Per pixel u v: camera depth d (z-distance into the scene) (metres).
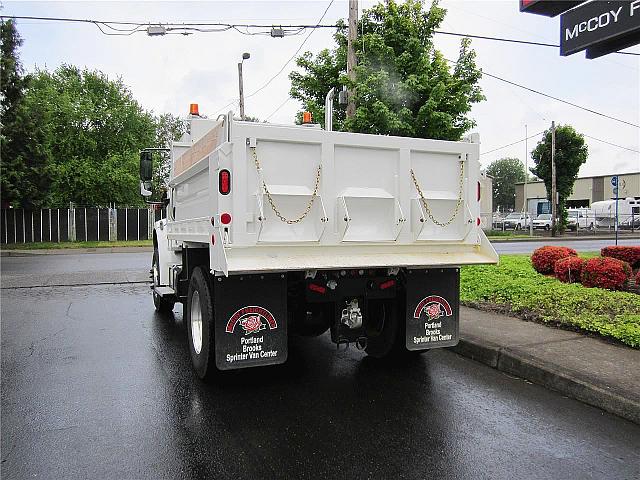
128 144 39.56
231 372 5.69
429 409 4.70
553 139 34.91
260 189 4.68
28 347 6.93
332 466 3.62
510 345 6.16
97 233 30.81
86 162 36.09
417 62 12.34
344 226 4.95
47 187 29.94
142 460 3.71
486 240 5.66
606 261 9.46
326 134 4.95
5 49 28.75
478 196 5.73
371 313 6.21
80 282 13.56
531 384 5.39
